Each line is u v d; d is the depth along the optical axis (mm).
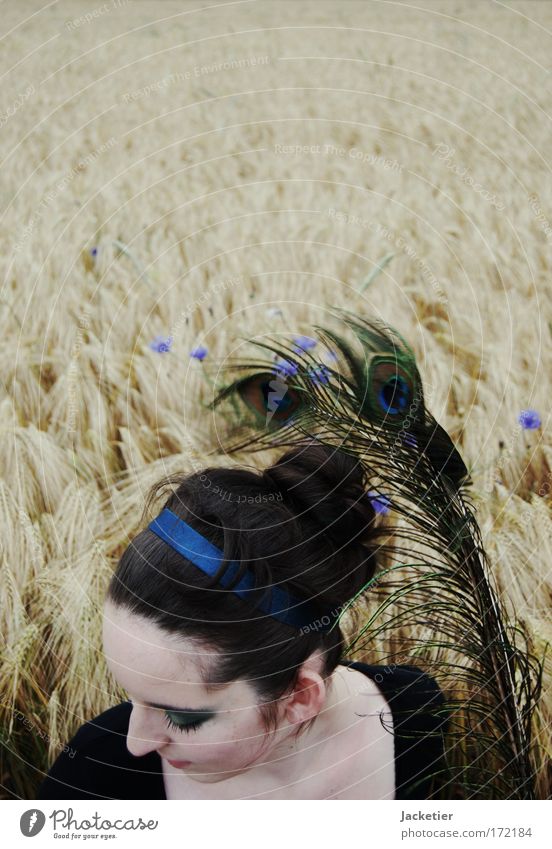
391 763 1233
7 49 6230
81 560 1963
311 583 918
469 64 5820
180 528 891
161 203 4023
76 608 1924
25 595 2041
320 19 7727
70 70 5992
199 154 4766
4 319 2891
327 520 949
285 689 926
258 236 3689
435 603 1208
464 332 2984
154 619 864
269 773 1178
